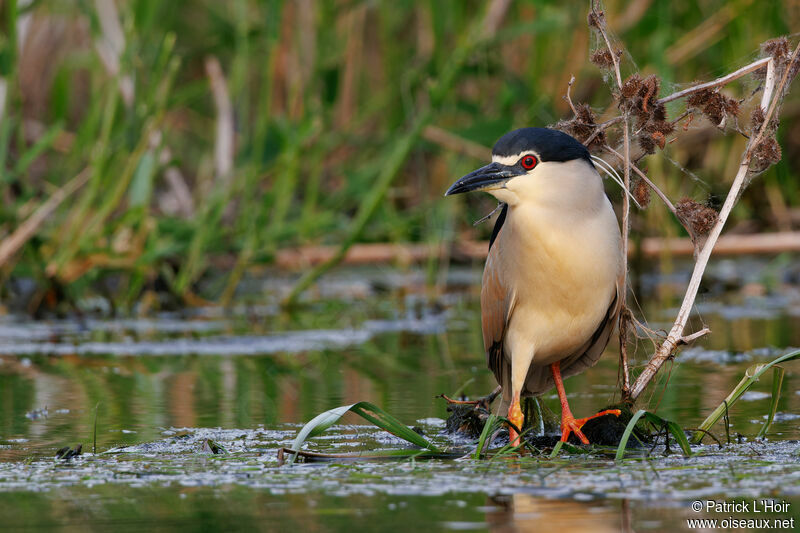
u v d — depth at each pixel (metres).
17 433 7.40
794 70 7.30
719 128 7.43
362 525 4.92
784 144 17.89
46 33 18.61
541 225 7.26
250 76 19.58
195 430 7.50
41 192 16.00
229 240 15.68
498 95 16.91
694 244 7.45
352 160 18.97
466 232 17.67
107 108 14.04
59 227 14.97
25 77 18.61
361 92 19.59
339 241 17.30
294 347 11.64
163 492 5.64
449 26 17.47
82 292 14.70
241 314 14.38
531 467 6.16
